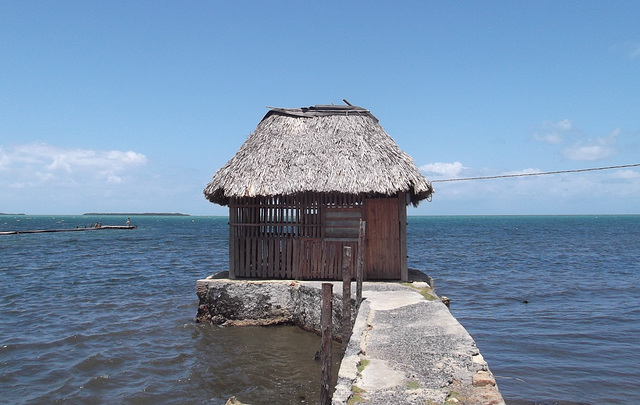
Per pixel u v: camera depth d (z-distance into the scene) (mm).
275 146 14609
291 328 13695
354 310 11516
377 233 14203
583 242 59969
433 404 5410
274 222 14609
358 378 6227
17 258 37219
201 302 14562
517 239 67812
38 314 16797
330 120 15289
